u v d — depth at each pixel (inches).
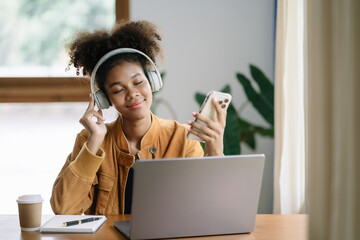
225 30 131.4
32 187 142.4
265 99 132.0
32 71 135.0
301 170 105.1
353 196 36.2
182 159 48.8
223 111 63.7
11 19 134.3
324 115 38.0
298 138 104.6
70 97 134.3
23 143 144.2
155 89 69.7
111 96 66.7
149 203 49.1
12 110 142.6
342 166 36.7
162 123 72.7
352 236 36.5
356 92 35.6
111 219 60.2
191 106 132.3
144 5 130.0
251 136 132.8
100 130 63.7
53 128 143.9
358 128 35.6
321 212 38.2
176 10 130.4
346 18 36.6
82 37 72.7
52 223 56.1
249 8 131.2
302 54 104.0
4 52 134.6
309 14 39.9
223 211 52.1
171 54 131.2
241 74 132.3
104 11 135.4
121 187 68.4
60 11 134.9
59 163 145.2
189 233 51.7
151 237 50.5
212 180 50.4
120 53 67.2
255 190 52.6
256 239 51.7
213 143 63.7
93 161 62.4
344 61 36.7
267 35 131.6
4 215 63.4
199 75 132.0
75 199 63.0
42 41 134.8
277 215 63.3
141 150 69.5
